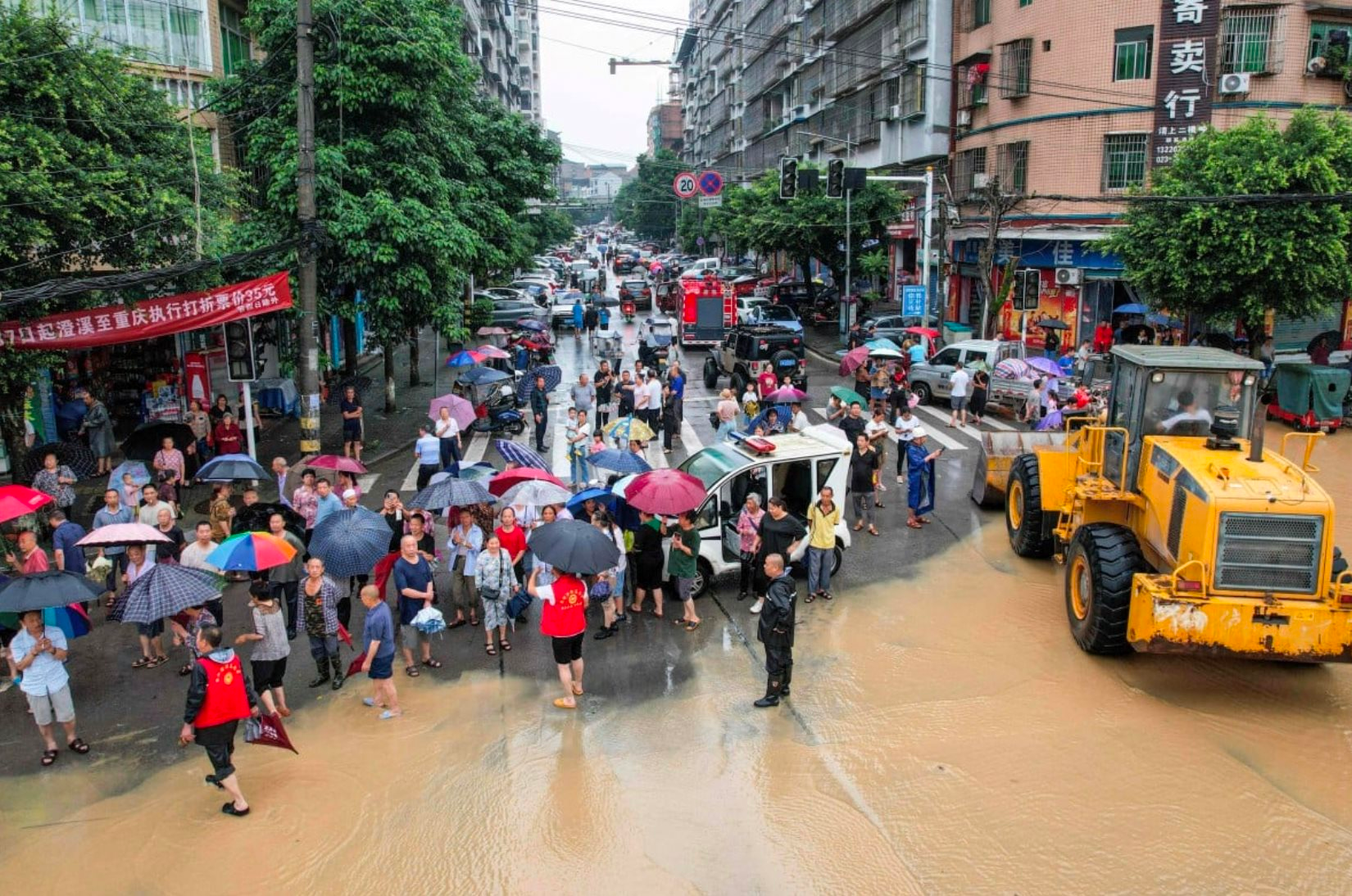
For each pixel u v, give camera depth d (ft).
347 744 28.63
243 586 42.22
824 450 41.19
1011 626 36.40
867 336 108.99
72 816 25.32
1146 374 33.78
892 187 129.80
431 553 39.22
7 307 42.52
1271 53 88.22
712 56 320.50
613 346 110.32
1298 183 66.23
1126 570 31.86
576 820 24.64
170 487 46.85
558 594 30.14
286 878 22.63
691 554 36.37
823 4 168.86
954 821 24.39
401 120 65.82
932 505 49.21
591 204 286.66
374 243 62.03
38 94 43.62
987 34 110.11
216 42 75.31
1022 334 110.22
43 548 45.29
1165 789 25.63
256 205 67.10
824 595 39.60
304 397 50.49
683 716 29.96
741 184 241.35
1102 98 95.25
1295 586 28.89
